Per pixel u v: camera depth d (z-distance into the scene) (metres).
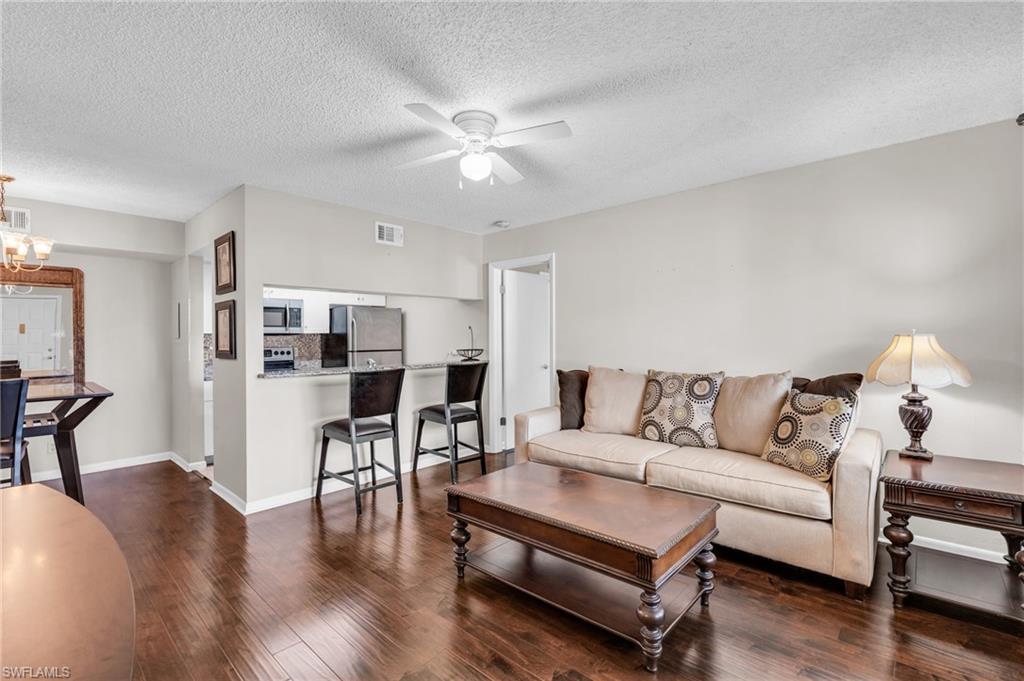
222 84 2.11
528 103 2.31
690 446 3.15
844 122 2.56
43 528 1.12
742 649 1.92
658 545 1.77
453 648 1.94
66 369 4.33
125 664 0.67
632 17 1.70
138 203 3.91
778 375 3.00
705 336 3.60
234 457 3.57
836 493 2.29
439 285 4.78
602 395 3.68
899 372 2.44
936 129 2.65
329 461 3.90
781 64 2.02
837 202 3.04
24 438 3.08
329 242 3.90
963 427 2.66
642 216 3.93
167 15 1.64
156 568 2.59
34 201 3.76
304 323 5.26
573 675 1.78
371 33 1.76
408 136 2.65
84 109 2.32
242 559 2.70
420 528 3.13
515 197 3.84
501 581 2.31
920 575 2.35
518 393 5.37
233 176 3.27
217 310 3.85
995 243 2.58
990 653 1.88
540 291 5.65
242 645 1.95
